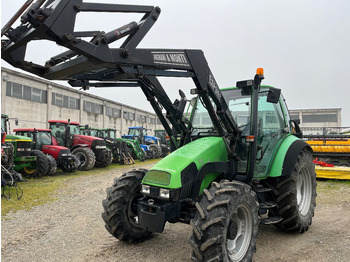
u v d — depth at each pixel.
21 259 3.26
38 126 20.89
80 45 2.09
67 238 3.92
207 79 3.03
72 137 12.59
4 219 4.75
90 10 2.25
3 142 7.11
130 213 3.62
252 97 3.56
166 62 2.71
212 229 2.55
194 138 3.91
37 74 2.49
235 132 3.49
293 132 4.91
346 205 5.53
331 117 34.22
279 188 3.88
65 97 23.91
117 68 2.49
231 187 2.83
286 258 3.24
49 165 9.39
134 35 2.50
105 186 7.93
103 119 29.44
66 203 5.91
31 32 2.02
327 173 8.24
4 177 6.48
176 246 3.62
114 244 3.69
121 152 14.38
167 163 3.08
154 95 3.22
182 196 2.96
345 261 3.14
